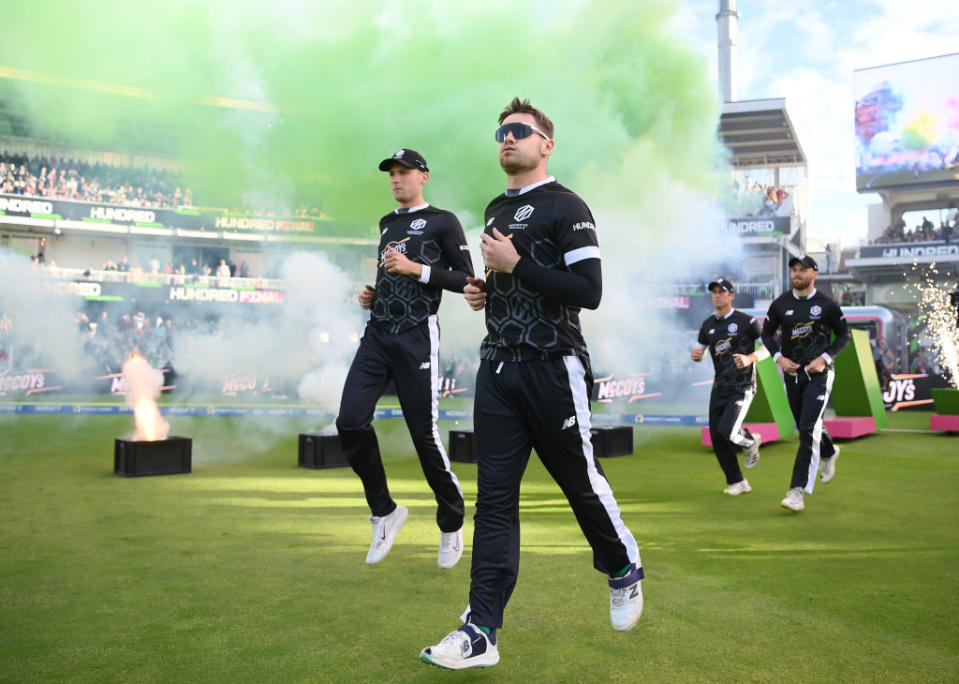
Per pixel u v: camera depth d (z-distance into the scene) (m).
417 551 3.42
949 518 4.24
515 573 2.12
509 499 2.11
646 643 2.26
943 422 9.09
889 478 5.77
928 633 2.35
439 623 2.43
